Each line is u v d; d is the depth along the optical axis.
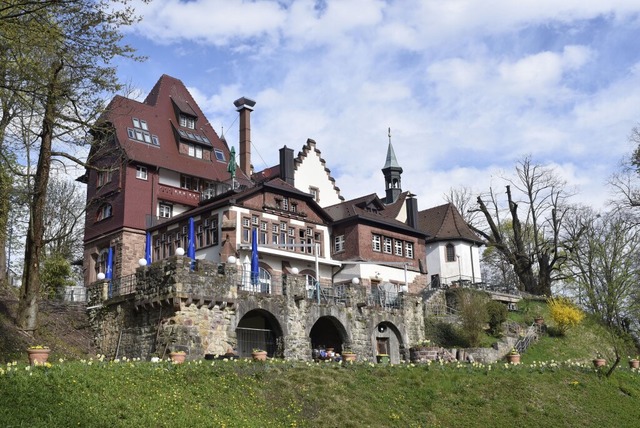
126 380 21.61
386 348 41.47
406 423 25.50
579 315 50.19
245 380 24.92
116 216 48.19
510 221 77.56
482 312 45.59
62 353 31.25
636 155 53.00
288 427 22.62
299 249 47.19
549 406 29.92
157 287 30.94
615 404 32.44
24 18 21.39
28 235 31.61
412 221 58.12
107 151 38.12
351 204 54.50
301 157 57.47
